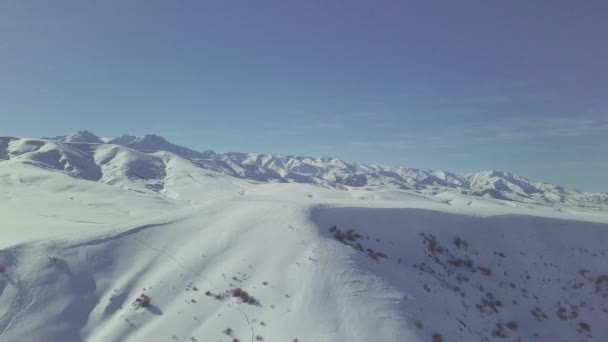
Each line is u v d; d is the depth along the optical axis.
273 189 142.88
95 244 31.77
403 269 31.33
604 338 29.14
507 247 39.16
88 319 24.53
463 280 33.88
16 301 24.42
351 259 29.70
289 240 31.94
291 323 22.94
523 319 30.23
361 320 23.50
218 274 28.45
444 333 24.30
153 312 24.94
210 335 22.58
